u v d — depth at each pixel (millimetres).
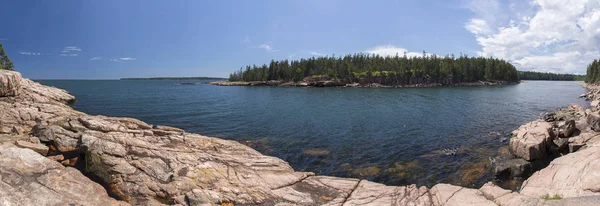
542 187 10883
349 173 16250
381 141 22859
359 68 161625
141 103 52562
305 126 29578
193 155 13609
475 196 10719
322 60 168875
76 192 8781
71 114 23141
